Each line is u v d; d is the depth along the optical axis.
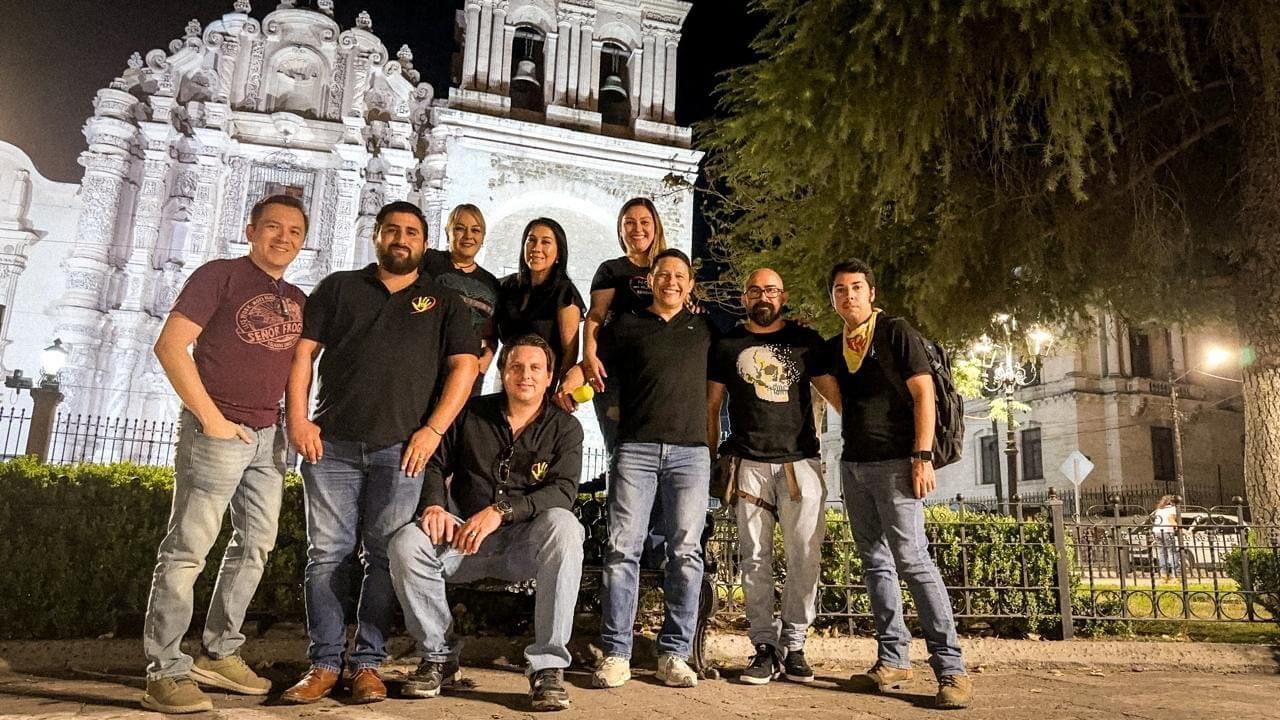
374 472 3.74
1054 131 7.03
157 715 3.27
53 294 22.31
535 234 4.88
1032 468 26.11
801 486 4.42
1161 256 9.08
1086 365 24.97
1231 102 8.91
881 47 7.30
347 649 4.47
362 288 3.84
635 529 4.17
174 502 3.51
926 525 5.75
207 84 23.05
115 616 4.57
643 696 3.87
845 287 4.48
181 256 22.08
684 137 21.53
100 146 22.08
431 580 3.68
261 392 3.65
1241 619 5.75
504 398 4.11
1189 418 25.52
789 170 8.38
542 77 21.55
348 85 23.17
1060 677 4.79
